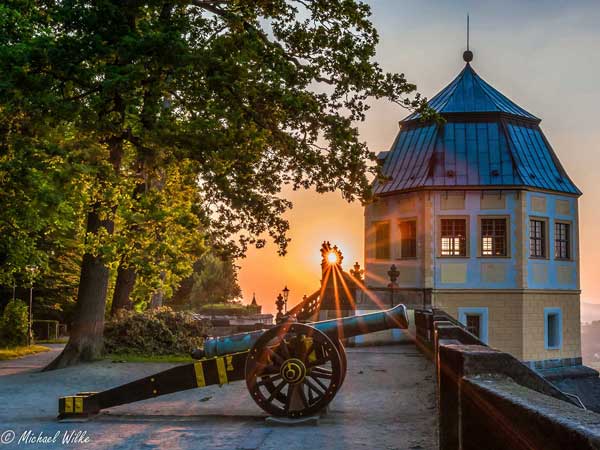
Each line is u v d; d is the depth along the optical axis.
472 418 3.59
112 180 18.25
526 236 37.62
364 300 32.22
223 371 10.84
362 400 12.49
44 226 23.52
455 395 4.47
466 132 40.06
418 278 38.38
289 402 10.37
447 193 38.06
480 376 3.84
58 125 18.44
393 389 13.86
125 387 11.09
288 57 22.16
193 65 18.25
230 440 9.19
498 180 37.78
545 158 40.34
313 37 22.08
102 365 20.27
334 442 8.89
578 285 40.25
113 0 19.02
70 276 44.75
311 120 21.34
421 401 12.27
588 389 38.81
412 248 39.16
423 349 22.83
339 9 22.36
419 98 22.83
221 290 78.31
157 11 21.02
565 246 40.16
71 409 11.12
